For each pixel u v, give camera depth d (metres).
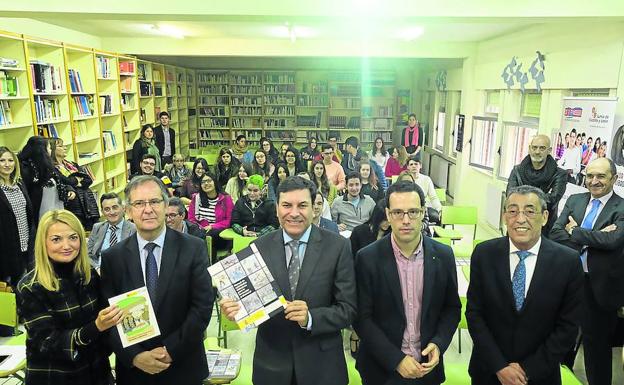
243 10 3.71
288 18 3.84
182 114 10.31
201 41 7.28
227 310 1.63
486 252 1.91
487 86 6.78
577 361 3.18
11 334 3.47
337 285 1.74
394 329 1.83
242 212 4.60
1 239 3.49
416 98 11.39
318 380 1.71
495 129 6.70
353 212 4.45
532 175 3.66
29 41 4.64
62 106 5.43
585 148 3.89
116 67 6.93
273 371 1.73
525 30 5.59
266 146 8.20
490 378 1.91
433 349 1.75
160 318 1.74
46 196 4.07
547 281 1.77
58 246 1.68
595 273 2.62
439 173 9.62
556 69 4.82
